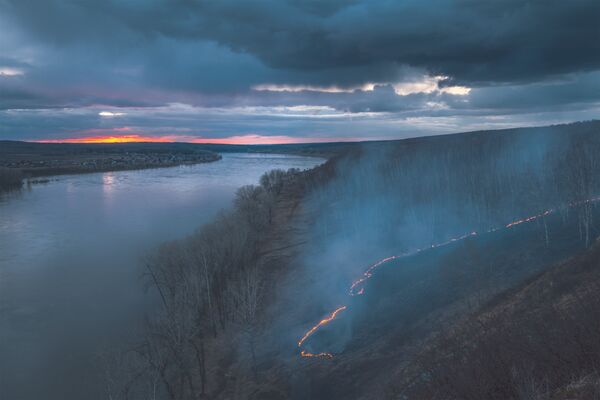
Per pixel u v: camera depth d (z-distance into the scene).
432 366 34.59
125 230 128.88
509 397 20.69
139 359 47.06
